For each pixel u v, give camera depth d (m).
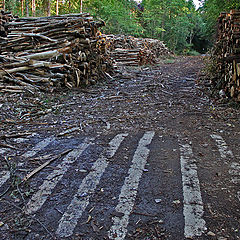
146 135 4.39
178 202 2.55
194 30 37.34
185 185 2.85
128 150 3.78
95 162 3.41
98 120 5.18
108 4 25.14
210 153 3.66
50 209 2.48
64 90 7.57
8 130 4.55
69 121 5.12
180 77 10.80
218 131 4.54
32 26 8.59
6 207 2.51
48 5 21.73
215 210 2.44
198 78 9.94
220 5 15.09
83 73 8.55
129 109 6.03
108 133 4.50
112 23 25.92
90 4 27.39
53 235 2.15
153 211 2.43
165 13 32.50
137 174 3.09
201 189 2.78
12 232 2.19
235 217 2.34
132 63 14.86
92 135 4.40
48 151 3.75
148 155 3.61
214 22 17.00
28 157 3.55
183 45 34.62
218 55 8.34
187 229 2.19
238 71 5.90
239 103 6.07
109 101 6.79
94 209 2.47
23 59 7.41
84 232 2.18
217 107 6.07
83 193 2.72
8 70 7.14
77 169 3.22
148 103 6.55
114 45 16.25
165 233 2.15
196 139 4.19
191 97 7.07
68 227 2.24
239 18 6.40
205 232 2.16
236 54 6.25
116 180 2.97
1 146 3.90
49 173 3.13
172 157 3.54
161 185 2.86
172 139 4.20
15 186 2.86
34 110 5.67
